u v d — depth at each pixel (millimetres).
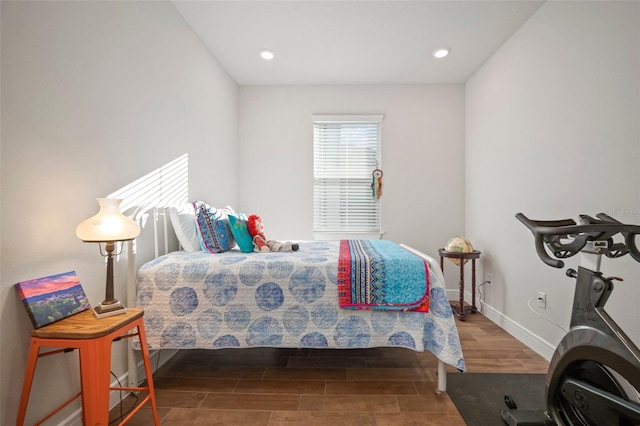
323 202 3844
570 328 1338
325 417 1597
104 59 1662
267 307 1816
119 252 1777
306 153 3822
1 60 1165
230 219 2309
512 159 2723
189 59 2594
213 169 3092
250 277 1834
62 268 1411
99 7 1626
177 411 1648
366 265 1818
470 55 3088
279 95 3811
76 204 1489
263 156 3826
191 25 2590
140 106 1964
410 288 1774
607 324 1172
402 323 1781
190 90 2613
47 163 1344
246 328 1804
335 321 1803
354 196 3842
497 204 2971
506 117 2820
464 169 3760
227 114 3463
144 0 1997
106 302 1371
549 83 2262
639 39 1599
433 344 1748
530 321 2455
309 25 2590
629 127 1652
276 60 3191
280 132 3816
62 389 1409
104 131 1663
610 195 1764
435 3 2314
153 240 2102
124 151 1818
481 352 2346
